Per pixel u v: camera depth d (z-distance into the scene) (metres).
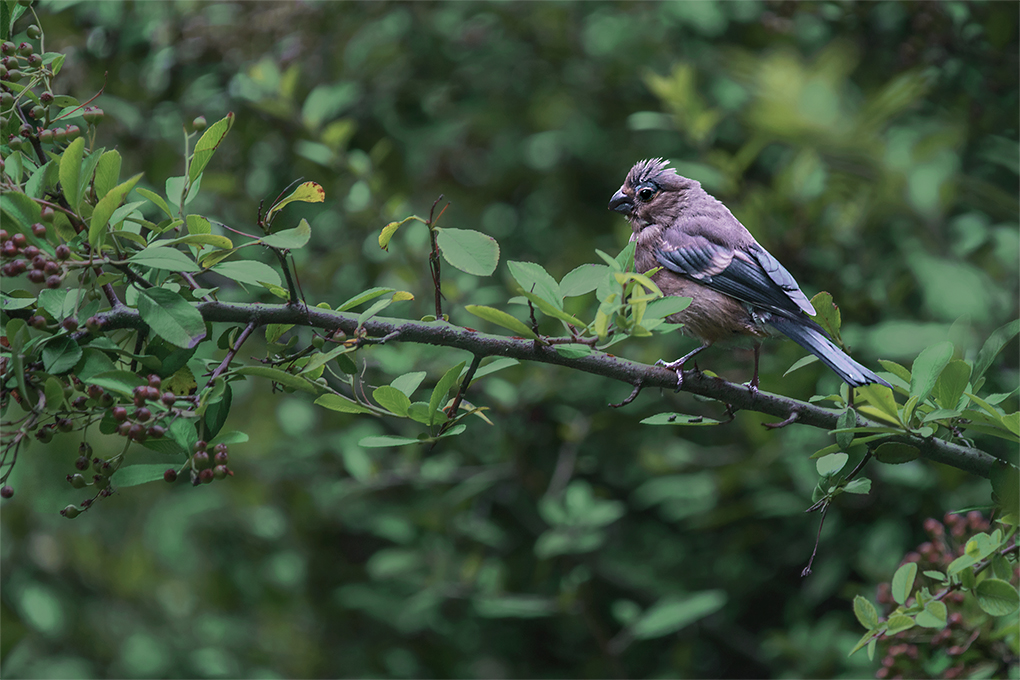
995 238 10.27
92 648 12.74
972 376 6.45
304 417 12.35
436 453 11.94
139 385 5.14
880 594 7.33
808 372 10.38
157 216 10.16
